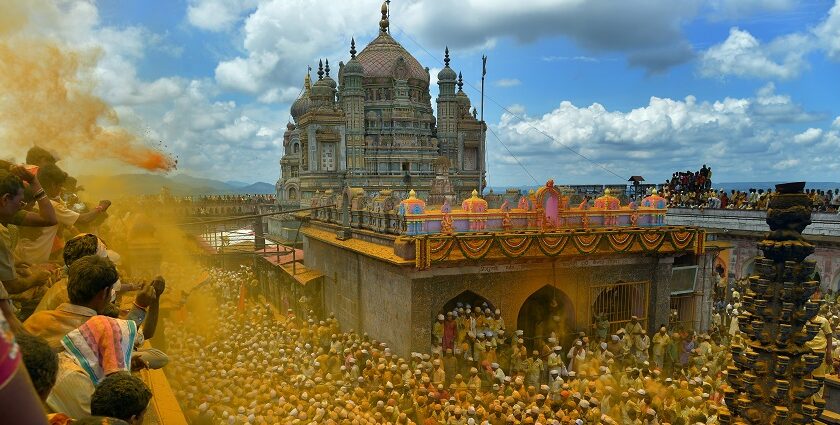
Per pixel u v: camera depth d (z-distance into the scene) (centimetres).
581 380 2252
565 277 2797
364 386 2148
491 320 2541
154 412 977
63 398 535
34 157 923
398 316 2530
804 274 1098
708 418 1908
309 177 6178
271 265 4284
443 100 6825
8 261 660
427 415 1897
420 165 6475
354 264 3019
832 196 4462
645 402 1980
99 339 575
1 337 214
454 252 2436
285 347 2588
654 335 2812
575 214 2855
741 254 4556
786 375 1098
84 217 1027
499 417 1830
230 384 1988
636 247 2852
